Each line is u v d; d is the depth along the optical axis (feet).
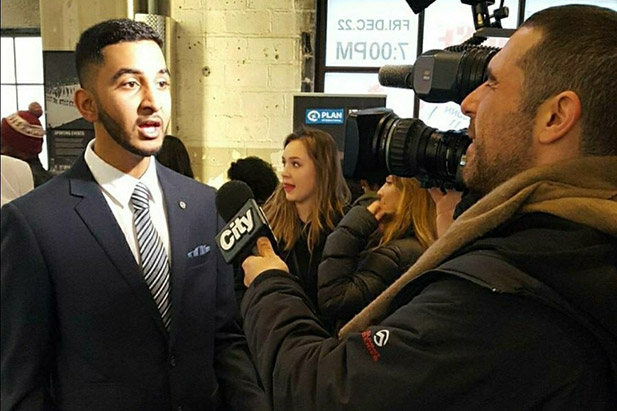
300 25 10.77
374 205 4.85
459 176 2.60
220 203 3.13
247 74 10.93
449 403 1.91
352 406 2.00
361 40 11.45
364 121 3.07
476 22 2.99
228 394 3.63
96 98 3.09
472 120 2.36
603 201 1.84
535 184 1.96
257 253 2.70
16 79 12.55
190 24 10.78
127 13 9.77
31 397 2.98
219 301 3.75
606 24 1.98
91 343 3.11
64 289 3.04
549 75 1.98
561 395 1.83
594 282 1.75
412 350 1.95
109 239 3.16
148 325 3.25
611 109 1.93
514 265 1.87
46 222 3.02
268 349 2.32
